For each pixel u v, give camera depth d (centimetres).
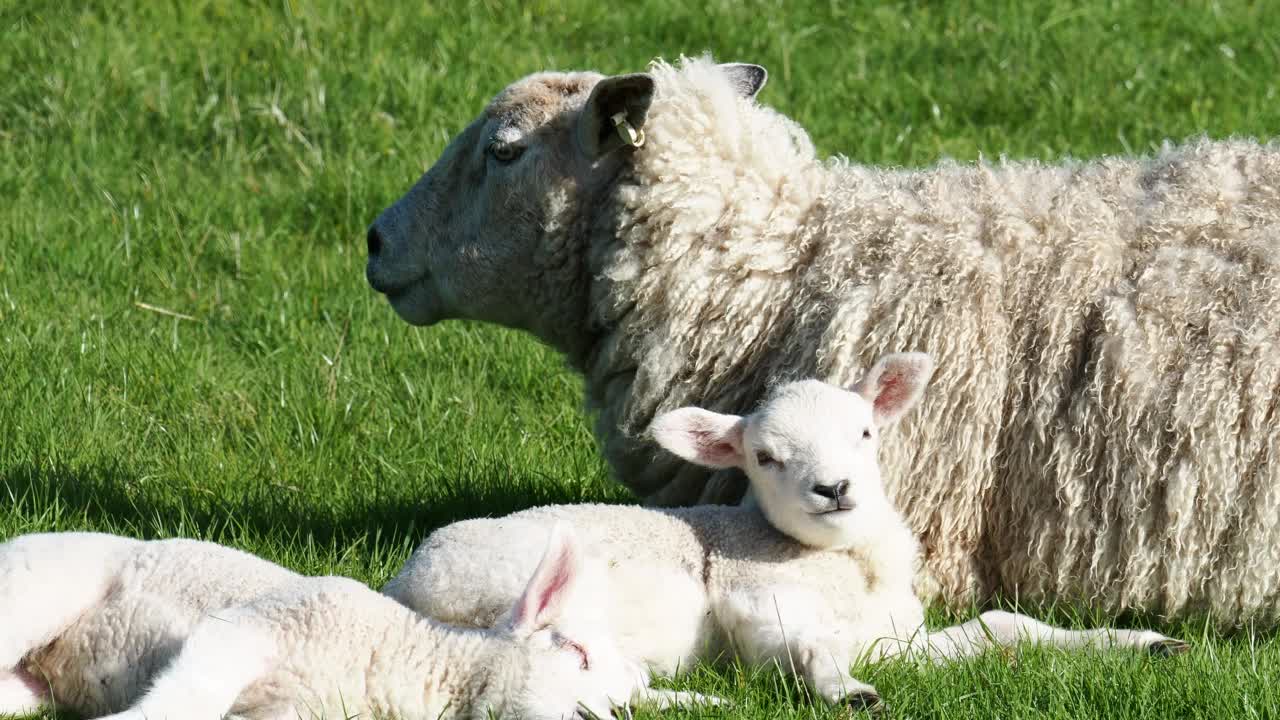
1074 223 998
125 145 1952
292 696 732
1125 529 940
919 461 971
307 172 1878
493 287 1106
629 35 2355
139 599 799
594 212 1067
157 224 1728
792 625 816
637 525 887
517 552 820
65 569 801
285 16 2289
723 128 1049
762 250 1029
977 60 2270
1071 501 947
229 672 714
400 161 1881
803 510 859
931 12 2484
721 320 1032
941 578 984
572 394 1388
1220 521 927
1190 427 925
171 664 728
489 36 2262
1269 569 926
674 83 1065
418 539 1082
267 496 1134
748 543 881
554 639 743
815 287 1019
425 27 2270
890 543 899
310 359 1417
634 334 1052
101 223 1739
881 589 896
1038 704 802
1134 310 955
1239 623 947
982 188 1044
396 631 755
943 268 992
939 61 2275
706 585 866
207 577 804
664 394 1049
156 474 1170
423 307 1147
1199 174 1012
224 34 2205
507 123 1078
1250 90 2077
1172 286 953
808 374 1000
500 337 1470
